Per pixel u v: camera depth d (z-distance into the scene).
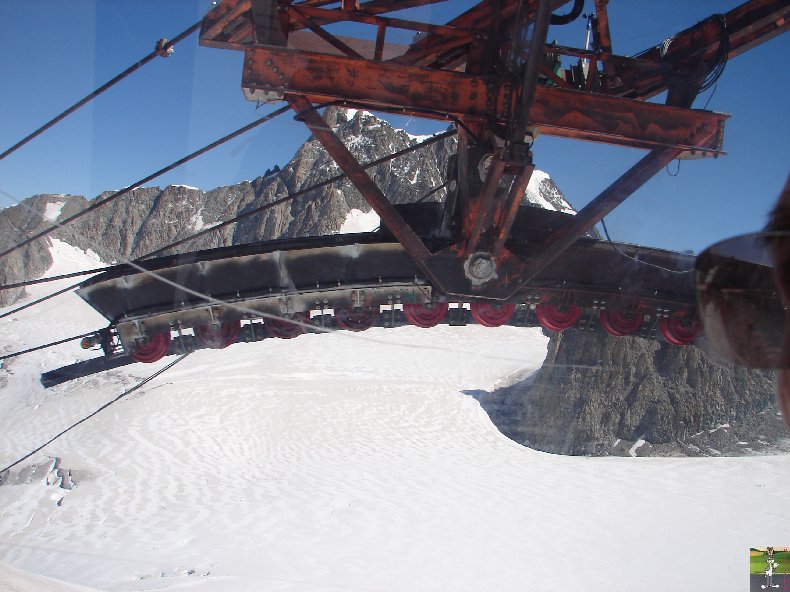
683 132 6.41
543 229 7.18
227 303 7.65
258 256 7.52
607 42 6.91
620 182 6.25
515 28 5.84
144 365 43.12
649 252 7.16
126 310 7.88
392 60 6.75
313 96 6.11
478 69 6.62
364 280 7.68
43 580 6.99
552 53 7.02
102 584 16.56
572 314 7.54
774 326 1.20
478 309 7.62
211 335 7.99
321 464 32.47
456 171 7.05
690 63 6.61
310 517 24.70
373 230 7.54
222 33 5.71
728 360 1.24
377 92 6.18
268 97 6.06
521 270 6.89
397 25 6.54
